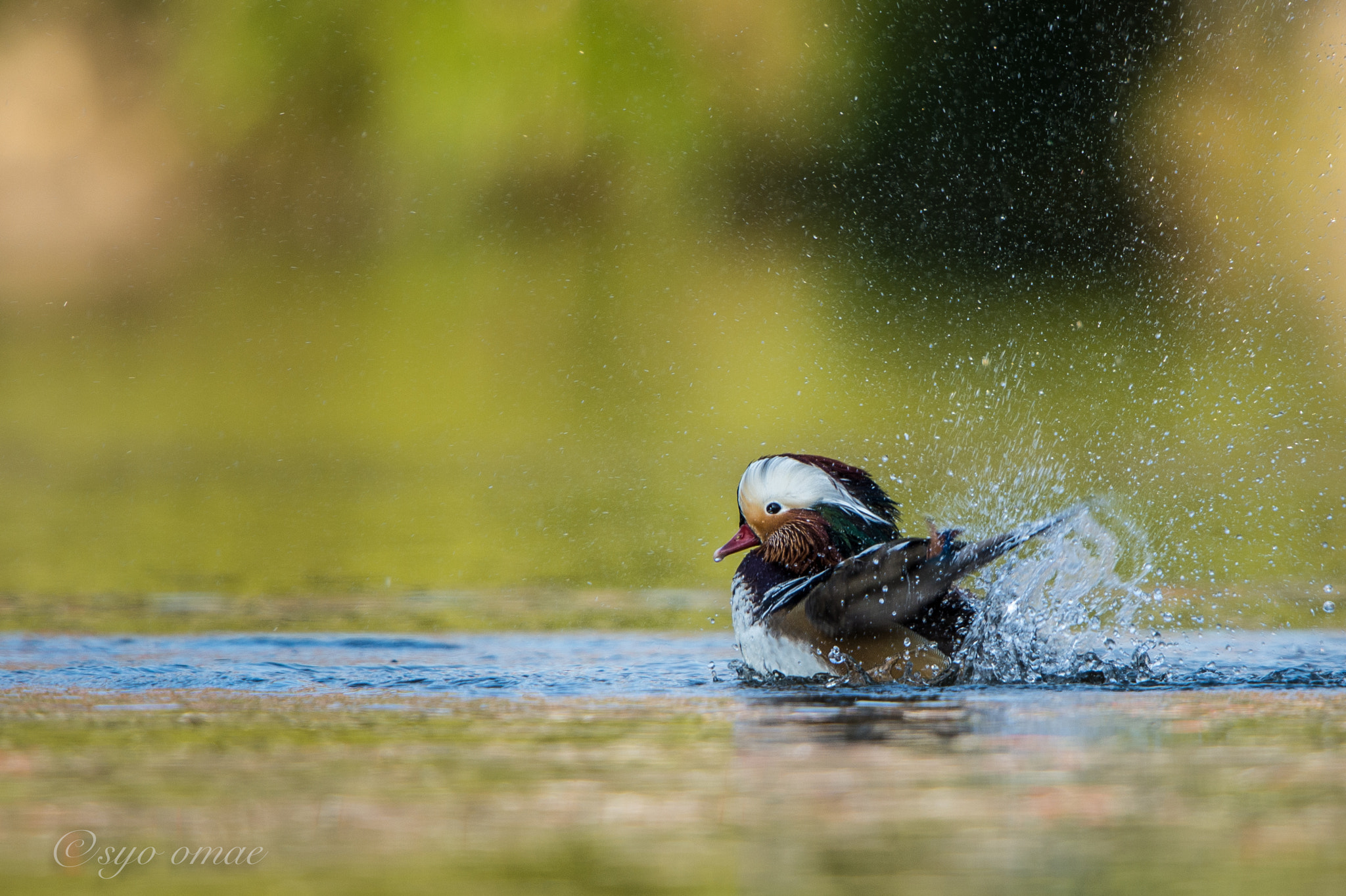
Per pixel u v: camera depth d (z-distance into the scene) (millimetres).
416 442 22062
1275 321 24719
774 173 30891
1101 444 18781
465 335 28156
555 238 31625
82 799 5234
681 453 20750
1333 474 17562
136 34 32188
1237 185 26906
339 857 4555
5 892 4277
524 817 4984
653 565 14047
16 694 7715
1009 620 8602
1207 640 9703
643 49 32219
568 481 19109
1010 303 27500
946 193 29094
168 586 12703
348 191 31906
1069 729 6516
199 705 7340
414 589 12711
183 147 31859
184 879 4367
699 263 30531
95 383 25688
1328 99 26766
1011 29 29188
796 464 9469
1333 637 9859
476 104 32156
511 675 8508
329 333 28344
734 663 9070
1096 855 4512
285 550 14664
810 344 26750
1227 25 27594
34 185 31188
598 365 26250
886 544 8367
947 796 5246
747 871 4375
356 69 32375
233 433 22703
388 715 7027
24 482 18781
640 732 6496
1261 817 4965
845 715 6945
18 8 31734
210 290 30094
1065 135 28344
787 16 31578
